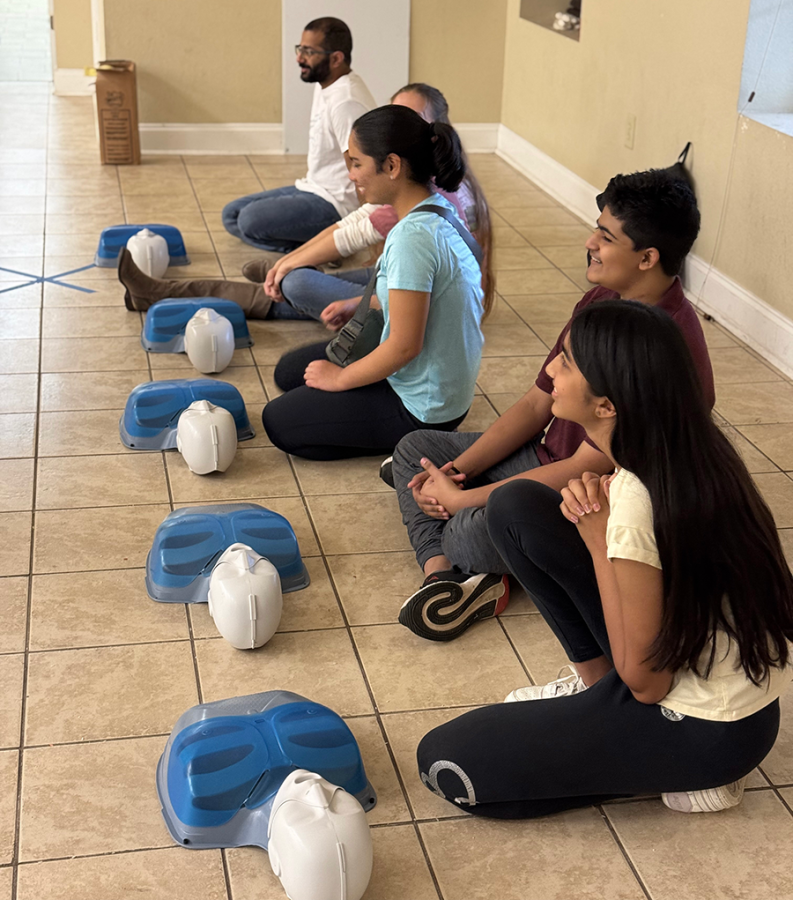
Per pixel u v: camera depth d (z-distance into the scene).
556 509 1.57
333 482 2.52
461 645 1.97
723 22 3.54
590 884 1.47
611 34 4.44
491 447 2.11
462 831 1.55
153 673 1.85
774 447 2.79
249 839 1.51
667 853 1.53
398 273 2.23
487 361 3.26
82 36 6.77
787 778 1.67
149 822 1.54
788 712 1.82
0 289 3.63
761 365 3.34
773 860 1.52
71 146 5.61
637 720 1.47
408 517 2.19
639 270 1.83
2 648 1.89
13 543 2.20
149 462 2.56
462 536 1.97
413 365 2.39
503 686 1.86
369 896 1.44
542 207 5.03
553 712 1.51
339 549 2.25
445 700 1.82
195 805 1.48
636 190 1.78
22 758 1.65
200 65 5.52
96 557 2.17
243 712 1.62
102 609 2.01
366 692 1.83
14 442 2.62
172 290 3.47
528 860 1.51
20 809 1.55
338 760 1.55
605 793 1.53
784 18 3.36
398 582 2.15
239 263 4.03
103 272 3.84
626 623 1.36
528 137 5.59
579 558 1.54
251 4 5.44
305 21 5.48
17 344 3.20
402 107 2.26
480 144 6.06
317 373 2.50
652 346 1.28
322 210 4.09
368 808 1.57
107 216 4.49
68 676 1.83
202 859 1.48
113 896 1.42
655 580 1.33
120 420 2.76
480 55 5.82
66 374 3.02
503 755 1.49
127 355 3.17
